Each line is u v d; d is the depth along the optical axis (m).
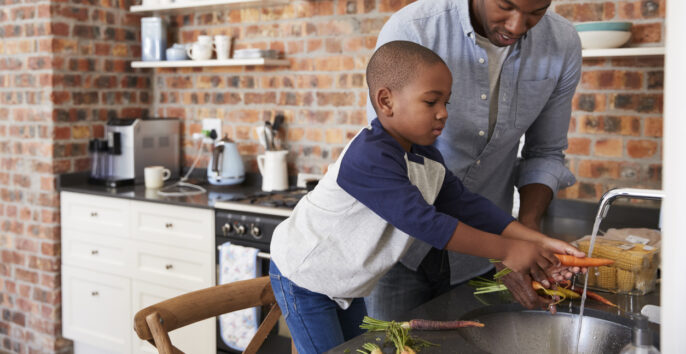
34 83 3.38
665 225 0.52
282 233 1.41
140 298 3.16
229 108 3.59
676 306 0.51
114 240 3.22
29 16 3.36
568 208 2.66
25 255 3.53
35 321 3.54
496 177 1.70
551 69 1.59
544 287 1.22
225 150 3.38
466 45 1.50
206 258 2.92
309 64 3.29
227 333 2.78
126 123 3.43
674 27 0.49
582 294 1.35
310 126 3.33
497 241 1.14
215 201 2.89
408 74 1.20
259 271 2.75
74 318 3.42
